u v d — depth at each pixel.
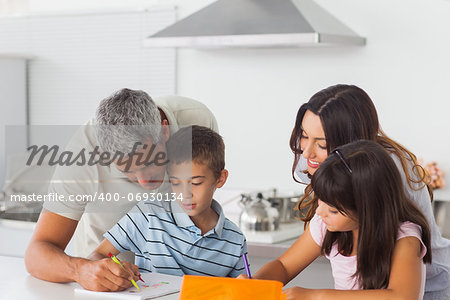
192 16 3.54
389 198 1.48
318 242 1.73
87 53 4.52
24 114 4.71
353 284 1.67
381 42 3.57
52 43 4.64
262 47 3.84
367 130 1.75
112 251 1.87
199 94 4.09
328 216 1.54
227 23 3.38
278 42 3.19
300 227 2.96
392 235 1.49
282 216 3.04
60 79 4.63
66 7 4.56
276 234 2.74
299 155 1.96
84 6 4.50
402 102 3.57
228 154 4.00
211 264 1.84
